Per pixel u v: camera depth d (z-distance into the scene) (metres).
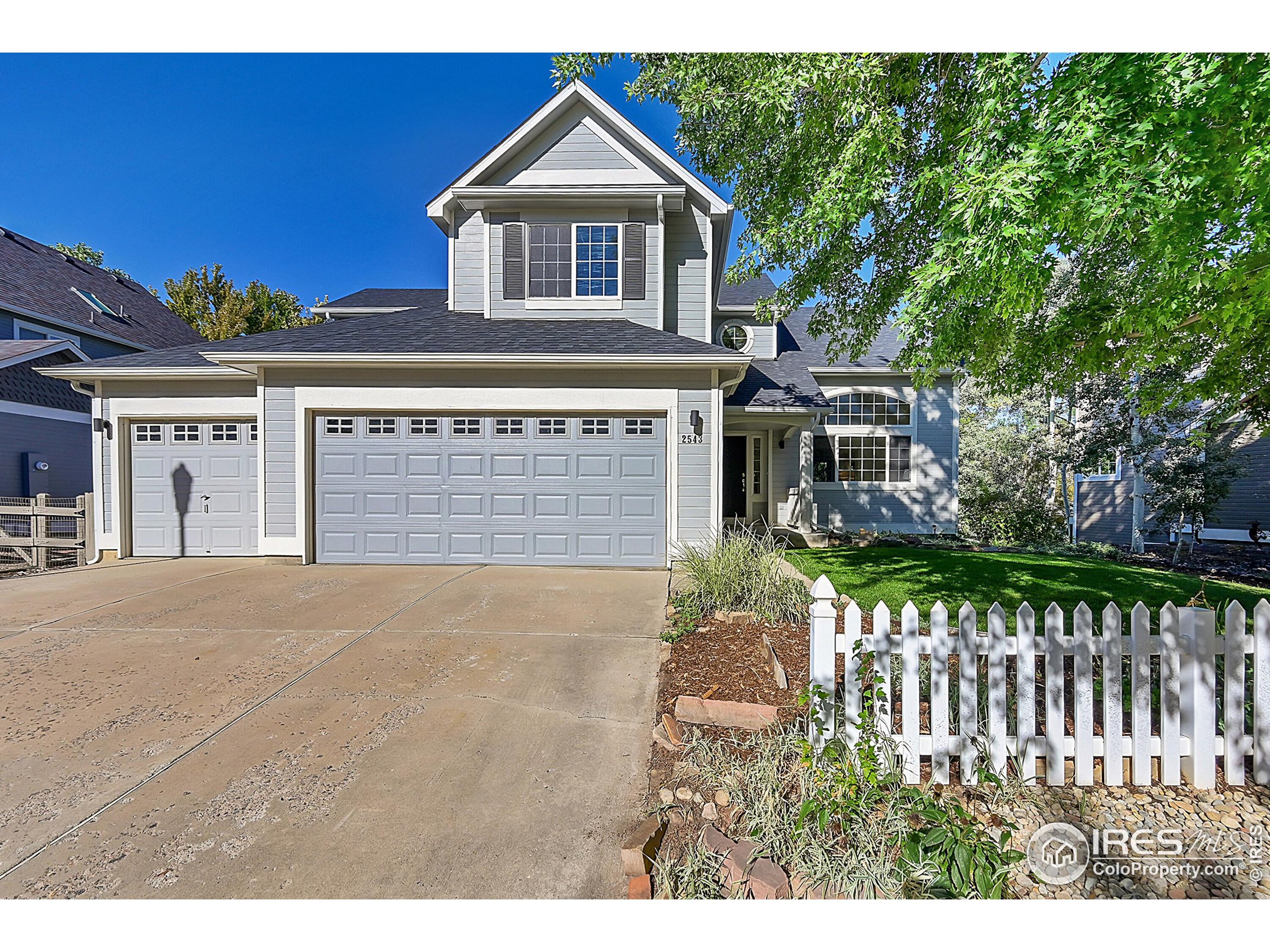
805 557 9.59
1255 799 2.73
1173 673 2.83
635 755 3.11
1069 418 15.04
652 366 8.05
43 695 3.86
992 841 2.24
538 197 9.88
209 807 2.66
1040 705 3.66
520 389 8.20
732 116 6.34
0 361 12.42
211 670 4.29
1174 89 2.90
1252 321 3.54
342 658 4.52
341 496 8.27
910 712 2.82
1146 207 2.94
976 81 3.91
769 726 3.23
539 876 2.26
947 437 14.09
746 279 7.16
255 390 9.03
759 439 13.59
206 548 9.14
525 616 5.61
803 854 2.28
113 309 18.42
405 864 2.32
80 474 14.66
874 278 7.05
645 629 5.21
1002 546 12.27
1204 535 14.80
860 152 4.64
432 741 3.26
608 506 8.23
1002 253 3.26
